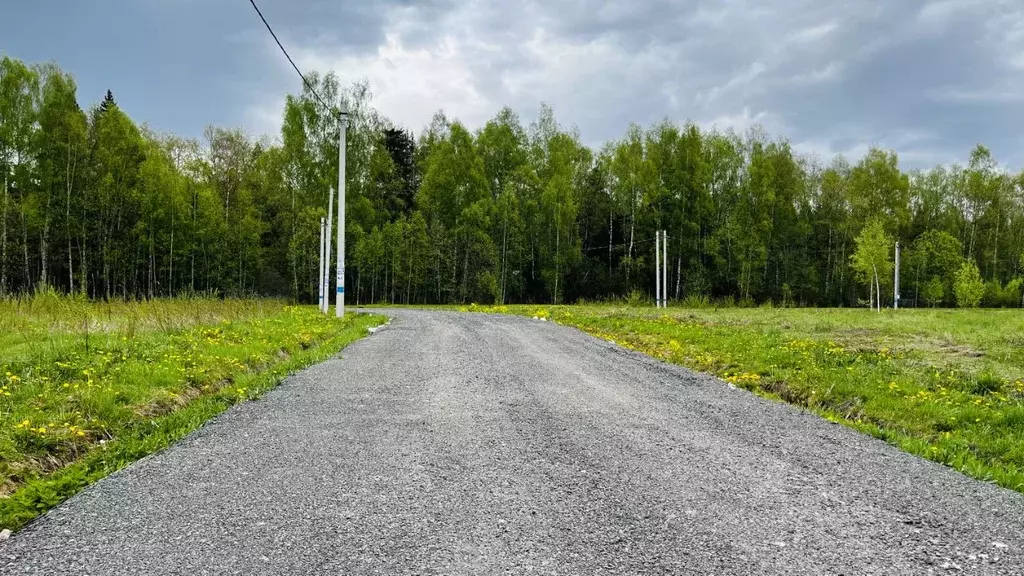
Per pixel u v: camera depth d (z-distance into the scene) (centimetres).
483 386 802
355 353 1128
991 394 844
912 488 435
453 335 1488
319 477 429
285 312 2027
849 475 461
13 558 301
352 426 580
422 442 524
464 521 350
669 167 5194
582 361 1085
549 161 5191
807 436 584
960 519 375
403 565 294
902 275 5634
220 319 1440
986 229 5975
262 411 643
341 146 2019
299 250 4034
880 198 5456
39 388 618
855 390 822
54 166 3606
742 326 1889
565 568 293
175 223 4019
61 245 3916
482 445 517
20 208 3459
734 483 431
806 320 2261
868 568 301
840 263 5634
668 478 438
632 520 357
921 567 304
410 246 4472
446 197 4825
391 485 412
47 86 3578
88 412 560
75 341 920
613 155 5534
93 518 353
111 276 4144
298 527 339
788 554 315
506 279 4816
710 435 573
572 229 5309
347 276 4800
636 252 5322
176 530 335
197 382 753
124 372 721
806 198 5716
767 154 5472
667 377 940
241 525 342
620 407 690
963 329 1834
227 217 4497
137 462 465
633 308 3325
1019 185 5859
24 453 455
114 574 284
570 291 5269
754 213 5172
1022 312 3222
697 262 5100
